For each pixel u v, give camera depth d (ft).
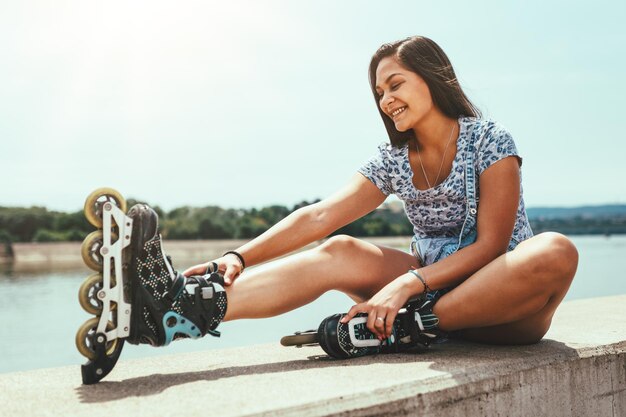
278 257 6.81
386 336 5.98
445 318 6.06
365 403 4.53
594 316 8.81
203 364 6.19
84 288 5.06
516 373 5.54
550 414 5.80
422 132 6.81
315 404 4.36
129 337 5.26
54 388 5.15
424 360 5.74
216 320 5.56
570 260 5.59
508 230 6.28
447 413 4.97
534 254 5.55
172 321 5.27
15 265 134.62
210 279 5.67
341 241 6.50
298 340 6.09
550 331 7.43
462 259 6.12
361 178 7.23
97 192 5.04
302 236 6.79
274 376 5.30
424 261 7.05
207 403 4.40
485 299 5.79
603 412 6.33
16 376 5.71
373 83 7.13
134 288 5.14
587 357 6.23
